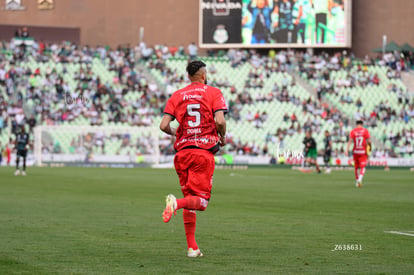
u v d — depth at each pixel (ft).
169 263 84.79
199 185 88.53
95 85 540.52
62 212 149.79
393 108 561.02
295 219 138.72
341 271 79.71
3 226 123.13
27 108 517.14
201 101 88.63
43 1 619.67
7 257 88.99
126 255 91.04
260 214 148.87
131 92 545.03
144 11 625.82
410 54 593.83
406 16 601.62
